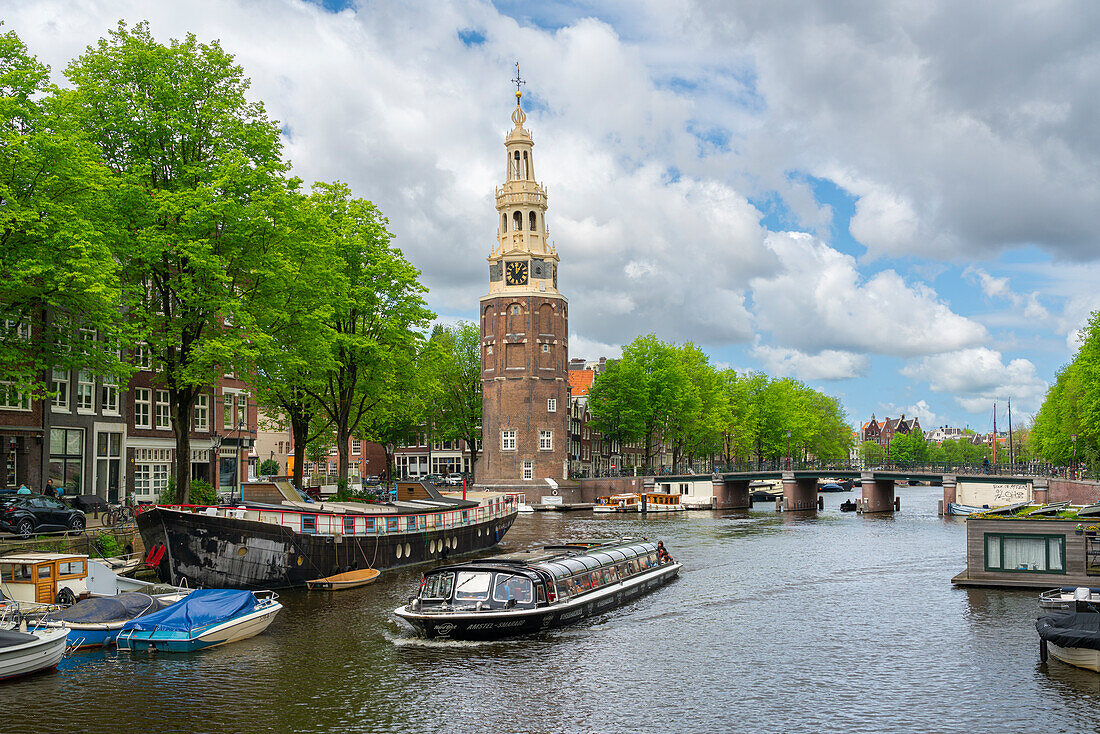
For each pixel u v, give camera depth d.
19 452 39.53
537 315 97.62
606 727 19.64
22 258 28.81
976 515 38.53
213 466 53.16
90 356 31.27
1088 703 21.16
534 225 99.56
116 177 31.81
